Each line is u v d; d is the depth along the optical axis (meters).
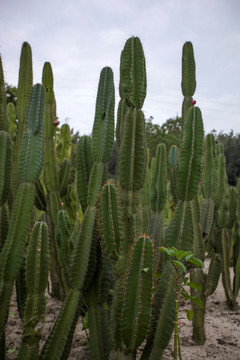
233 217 4.12
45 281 1.87
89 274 1.97
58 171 3.75
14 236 1.90
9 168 2.21
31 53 2.74
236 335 3.11
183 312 3.67
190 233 2.07
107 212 1.82
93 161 2.20
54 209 3.40
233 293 3.87
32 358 1.83
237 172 24.97
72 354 2.65
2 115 2.22
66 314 1.87
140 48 2.04
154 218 3.52
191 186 2.08
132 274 1.66
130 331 1.65
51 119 3.43
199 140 2.09
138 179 1.98
